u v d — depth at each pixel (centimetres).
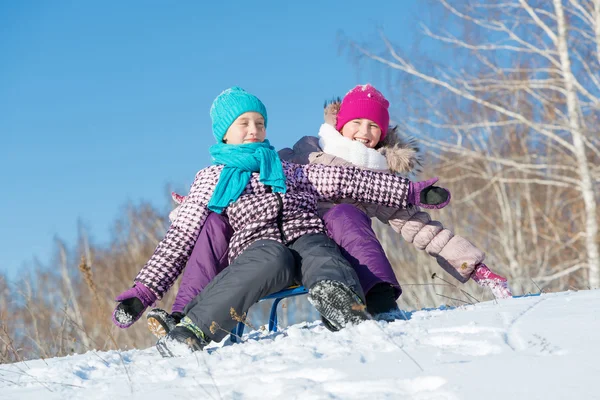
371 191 540
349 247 491
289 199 502
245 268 435
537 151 1969
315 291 425
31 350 688
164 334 461
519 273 2066
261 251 441
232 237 492
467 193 2158
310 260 448
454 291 1889
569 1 1831
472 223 2289
